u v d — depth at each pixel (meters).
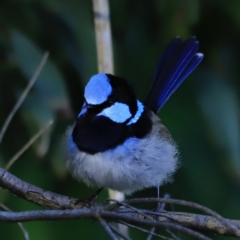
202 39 11.08
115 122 7.90
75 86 10.24
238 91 10.98
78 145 7.93
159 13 10.23
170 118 10.35
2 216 5.78
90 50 9.82
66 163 8.25
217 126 9.97
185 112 10.41
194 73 10.70
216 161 10.32
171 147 8.52
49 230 9.64
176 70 9.88
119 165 7.85
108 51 9.08
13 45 9.28
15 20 9.90
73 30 9.88
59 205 7.41
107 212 5.58
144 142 7.96
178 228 5.33
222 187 10.33
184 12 9.97
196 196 10.33
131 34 10.93
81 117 7.99
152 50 10.84
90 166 7.89
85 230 9.86
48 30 9.98
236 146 9.86
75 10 10.03
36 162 9.72
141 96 10.67
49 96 8.98
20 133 9.72
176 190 10.37
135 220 5.46
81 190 10.09
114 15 10.88
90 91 7.99
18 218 5.77
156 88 9.80
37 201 7.38
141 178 8.02
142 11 10.89
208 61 11.02
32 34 9.96
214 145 10.08
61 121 9.73
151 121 8.50
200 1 10.66
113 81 8.10
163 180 8.41
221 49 11.08
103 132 7.85
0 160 9.33
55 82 9.08
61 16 9.88
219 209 10.28
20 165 9.72
